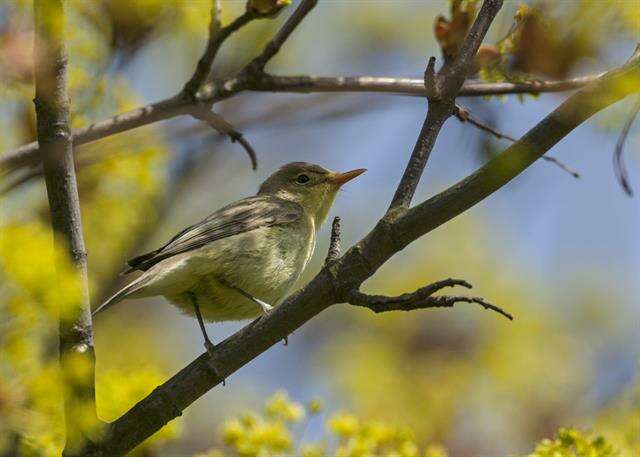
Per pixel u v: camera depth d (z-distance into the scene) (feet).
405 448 31.32
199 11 36.86
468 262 52.65
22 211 35.53
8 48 28.66
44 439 25.20
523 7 33.55
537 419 48.96
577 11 32.81
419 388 50.14
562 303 52.95
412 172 26.86
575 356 50.57
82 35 35.81
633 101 29.32
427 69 27.17
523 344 50.62
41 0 26.81
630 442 33.01
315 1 33.78
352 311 53.62
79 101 36.68
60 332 25.79
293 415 31.55
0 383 21.74
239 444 30.81
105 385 30.66
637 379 36.60
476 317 51.70
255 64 33.99
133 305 53.42
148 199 44.11
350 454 30.53
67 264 21.72
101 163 40.88
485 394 49.88
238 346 27.09
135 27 35.96
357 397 50.08
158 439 30.86
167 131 38.99
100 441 26.40
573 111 24.29
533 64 33.63
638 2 32.24
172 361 52.80
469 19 35.17
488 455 48.42
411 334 51.34
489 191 25.31
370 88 34.45
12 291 21.27
